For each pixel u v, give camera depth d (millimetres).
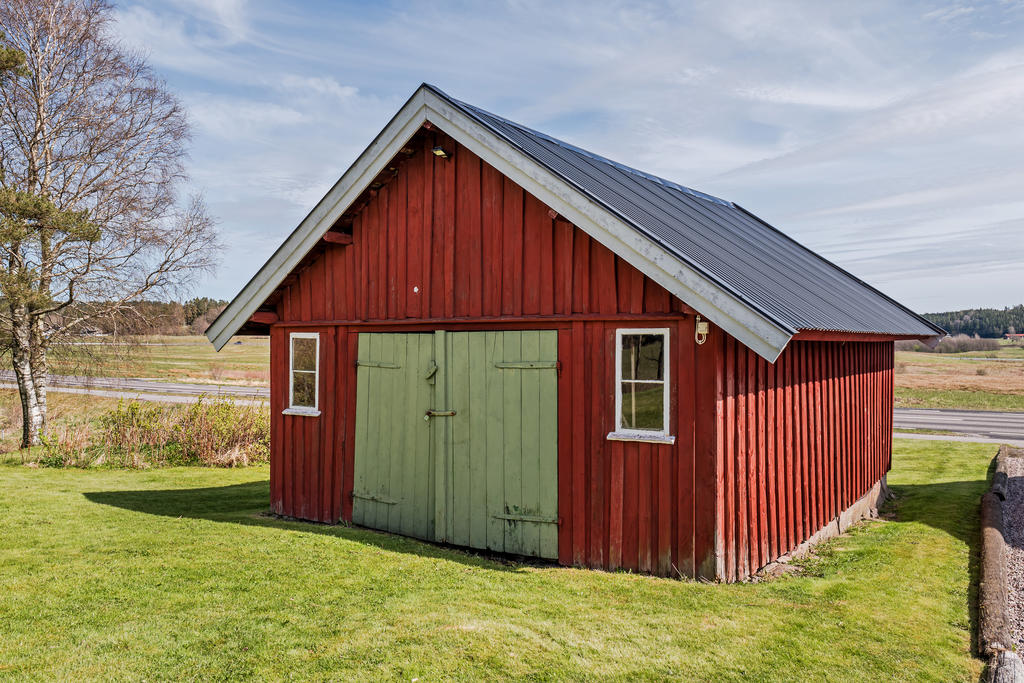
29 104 20547
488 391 8344
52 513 10094
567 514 7742
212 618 5816
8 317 20141
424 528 8852
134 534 8820
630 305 7312
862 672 5031
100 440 17578
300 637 5422
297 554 7828
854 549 8688
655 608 6129
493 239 8328
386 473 9266
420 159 8969
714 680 4852
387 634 5473
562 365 7816
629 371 7422
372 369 9469
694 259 6828
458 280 8594
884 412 12664
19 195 18719
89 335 22406
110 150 21672
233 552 7910
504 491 8188
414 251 9008
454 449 8594
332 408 9906
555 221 7871
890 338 10258
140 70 22375
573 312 7711
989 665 5152
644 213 8047
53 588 6551
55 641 5332
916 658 5289
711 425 6793
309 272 10195
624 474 7379
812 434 8992
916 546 8727
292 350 10492
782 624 5863
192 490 13102
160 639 5375
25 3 20266
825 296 9391
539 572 7289
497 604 6207
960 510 11023
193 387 38969
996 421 25234
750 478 7348
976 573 7582
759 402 7570
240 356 72438
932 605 6488
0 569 7172
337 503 9797
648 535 7211
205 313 61969
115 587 6602
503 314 8219
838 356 10031
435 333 8805
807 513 8734
